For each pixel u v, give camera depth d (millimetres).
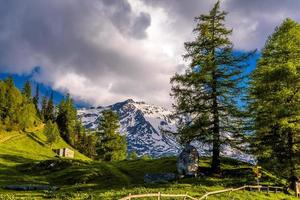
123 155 106812
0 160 85250
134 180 54875
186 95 47062
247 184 42844
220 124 46531
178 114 47656
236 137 46031
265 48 45875
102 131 97125
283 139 43688
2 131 153375
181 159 48969
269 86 44000
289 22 44906
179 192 35781
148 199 31406
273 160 43344
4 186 49594
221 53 48031
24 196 40438
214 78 47562
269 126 44562
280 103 42969
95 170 61406
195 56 48125
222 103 46750
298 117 41156
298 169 41656
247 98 49000
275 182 46312
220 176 46688
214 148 46469
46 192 44906
